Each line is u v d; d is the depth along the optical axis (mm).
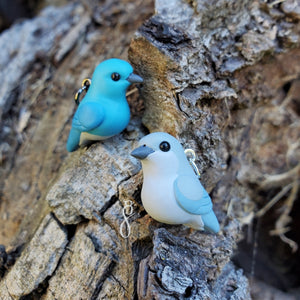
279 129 129
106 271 88
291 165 131
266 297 124
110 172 92
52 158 121
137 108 107
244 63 101
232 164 110
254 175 125
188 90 94
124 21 132
